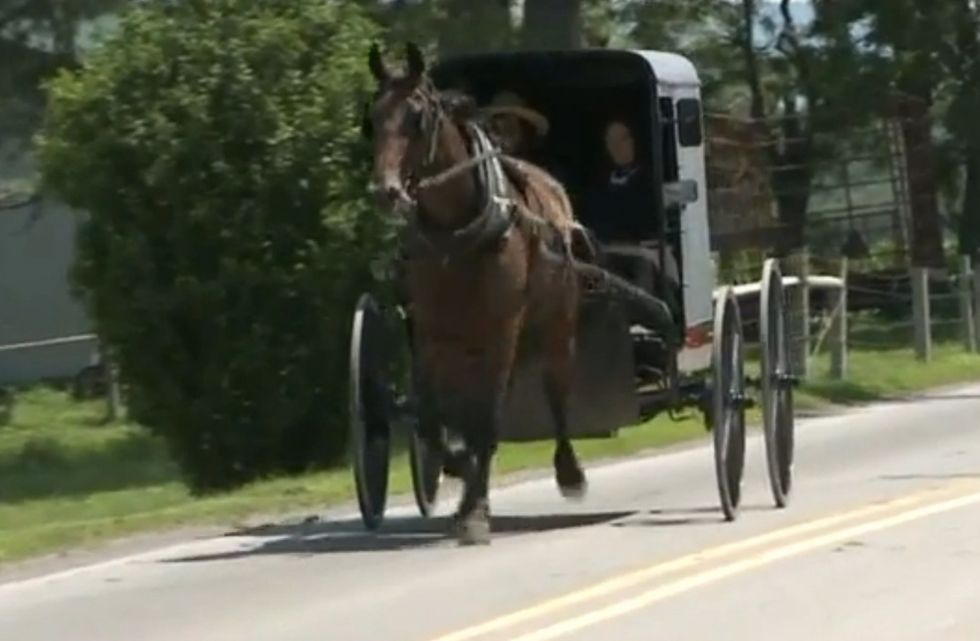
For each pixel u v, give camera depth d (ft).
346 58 67.77
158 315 67.51
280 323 67.46
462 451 47.70
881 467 62.49
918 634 35.32
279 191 66.74
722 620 36.81
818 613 37.32
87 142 67.67
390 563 44.96
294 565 45.44
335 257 66.69
